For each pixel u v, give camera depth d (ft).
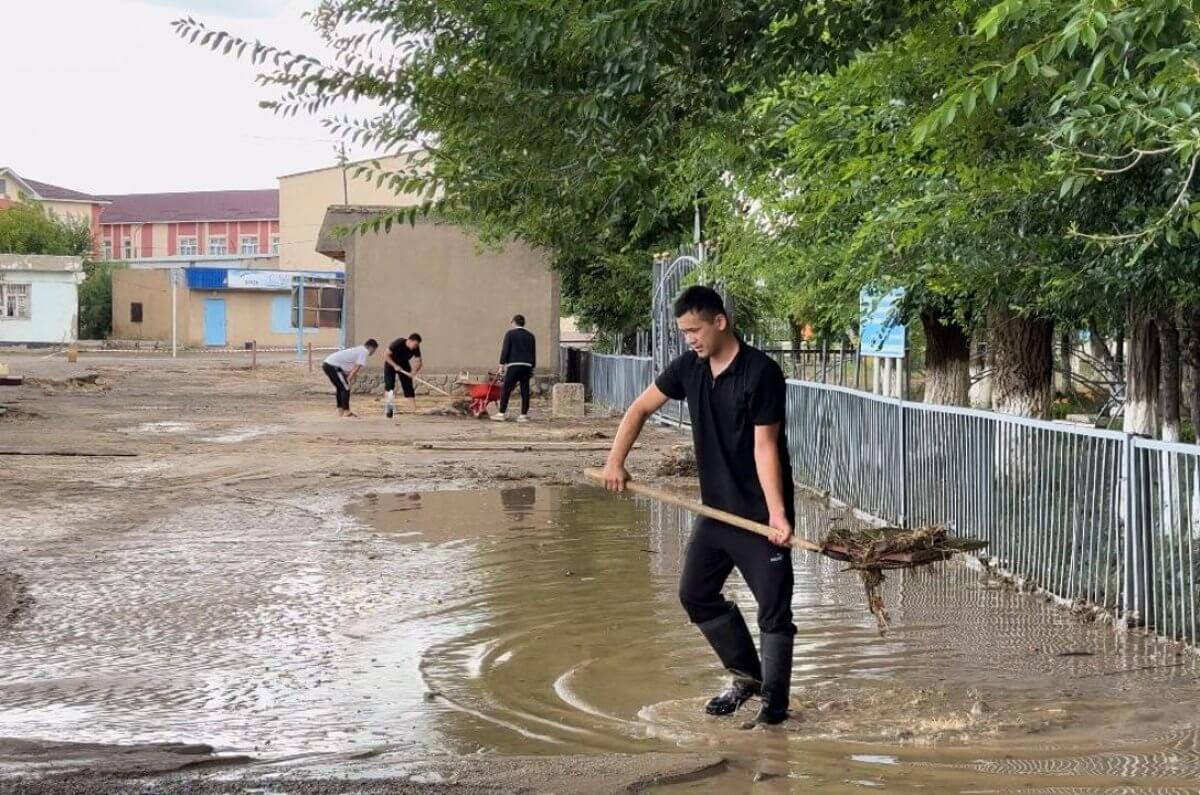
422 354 103.96
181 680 22.25
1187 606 23.82
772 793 16.29
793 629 19.83
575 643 24.82
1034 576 29.58
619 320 98.43
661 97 21.63
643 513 42.65
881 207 31.40
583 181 23.98
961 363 48.62
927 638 24.99
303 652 24.18
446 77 23.65
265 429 74.28
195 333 232.12
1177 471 23.89
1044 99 25.02
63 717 20.06
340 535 37.83
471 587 30.14
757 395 19.71
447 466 55.83
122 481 50.08
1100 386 67.62
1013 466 30.66
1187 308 32.09
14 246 244.22
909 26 21.06
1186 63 18.11
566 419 83.20
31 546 35.58
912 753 17.98
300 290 193.36
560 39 21.52
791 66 21.11
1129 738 18.57
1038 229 30.42
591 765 17.02
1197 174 24.23
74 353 154.40
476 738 18.89
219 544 36.14
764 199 40.27
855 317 43.93
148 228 329.52
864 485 41.75
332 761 17.38
